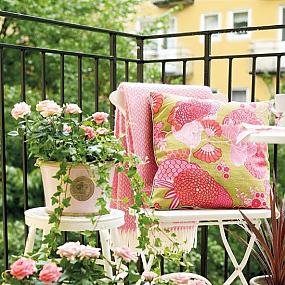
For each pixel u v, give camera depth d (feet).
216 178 6.88
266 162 7.20
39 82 18.01
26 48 7.11
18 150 17.10
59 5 17.65
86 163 5.48
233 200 6.86
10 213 16.78
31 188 16.58
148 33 18.30
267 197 6.99
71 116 6.23
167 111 7.18
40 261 4.84
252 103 7.47
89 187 5.57
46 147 5.52
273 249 6.68
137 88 7.30
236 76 16.99
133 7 18.35
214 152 7.00
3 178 7.02
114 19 18.07
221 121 7.16
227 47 17.29
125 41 17.88
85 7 17.90
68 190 5.54
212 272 15.05
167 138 7.07
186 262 5.81
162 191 6.75
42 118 5.77
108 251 5.79
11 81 17.93
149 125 7.25
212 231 15.23
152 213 6.02
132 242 6.95
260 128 5.74
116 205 6.96
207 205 6.82
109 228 5.61
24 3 17.24
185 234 7.24
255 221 6.86
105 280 4.69
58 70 17.90
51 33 17.62
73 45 17.66
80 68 7.92
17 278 4.50
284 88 16.20
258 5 17.28
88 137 5.61
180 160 6.94
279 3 17.02
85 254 4.64
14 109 5.71
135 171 5.74
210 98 7.91
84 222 5.45
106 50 17.88
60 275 4.53
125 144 7.07
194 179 6.84
